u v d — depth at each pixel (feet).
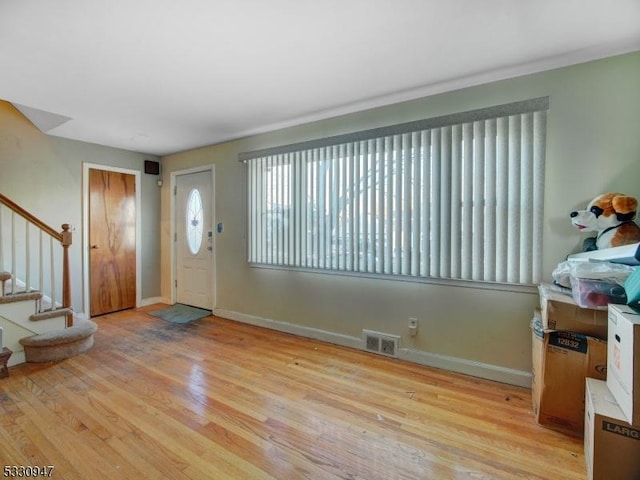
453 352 8.59
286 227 11.50
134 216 15.11
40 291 9.76
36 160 12.03
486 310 8.14
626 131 6.66
